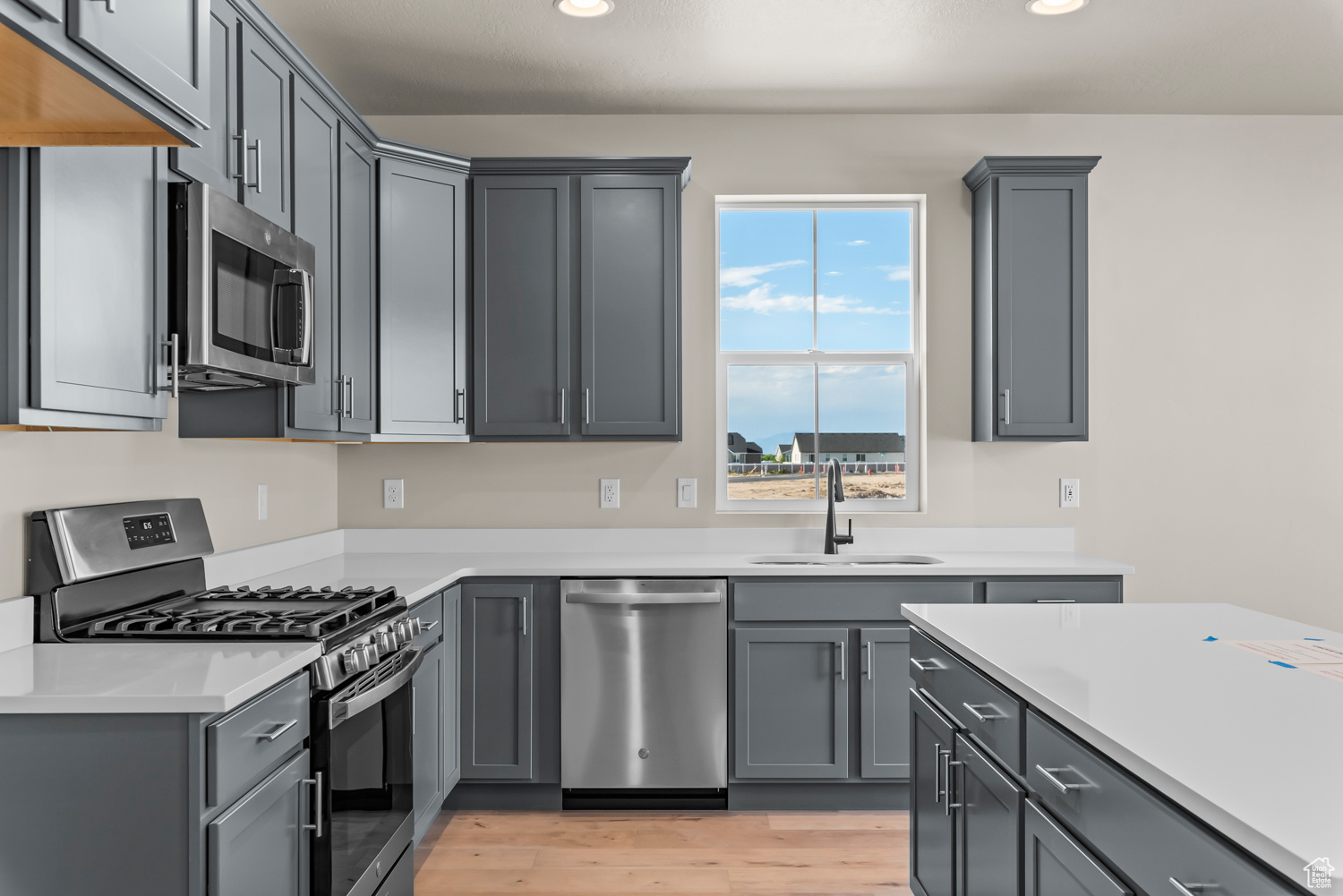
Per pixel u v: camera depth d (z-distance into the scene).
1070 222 3.15
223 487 2.51
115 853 1.33
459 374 3.08
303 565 2.96
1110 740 1.11
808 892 2.36
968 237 3.43
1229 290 3.45
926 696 2.00
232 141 1.96
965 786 1.71
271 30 2.12
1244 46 2.86
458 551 3.39
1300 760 1.03
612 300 3.12
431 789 2.56
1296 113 3.44
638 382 3.11
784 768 2.88
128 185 1.56
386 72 3.03
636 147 3.43
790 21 2.69
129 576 1.92
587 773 2.89
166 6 1.28
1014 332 3.16
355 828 1.83
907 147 3.44
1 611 1.63
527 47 2.86
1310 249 3.45
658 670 2.88
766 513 3.44
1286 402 3.45
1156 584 3.44
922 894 2.01
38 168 1.34
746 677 2.88
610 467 3.44
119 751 1.33
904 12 2.63
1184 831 0.98
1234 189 3.45
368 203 2.82
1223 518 3.44
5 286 1.31
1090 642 1.69
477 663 2.90
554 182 3.11
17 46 1.02
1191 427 3.45
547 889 2.38
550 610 2.90
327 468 3.32
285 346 2.05
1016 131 3.44
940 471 3.43
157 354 1.65
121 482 2.03
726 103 3.33
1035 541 3.41
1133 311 3.45
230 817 1.37
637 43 2.83
